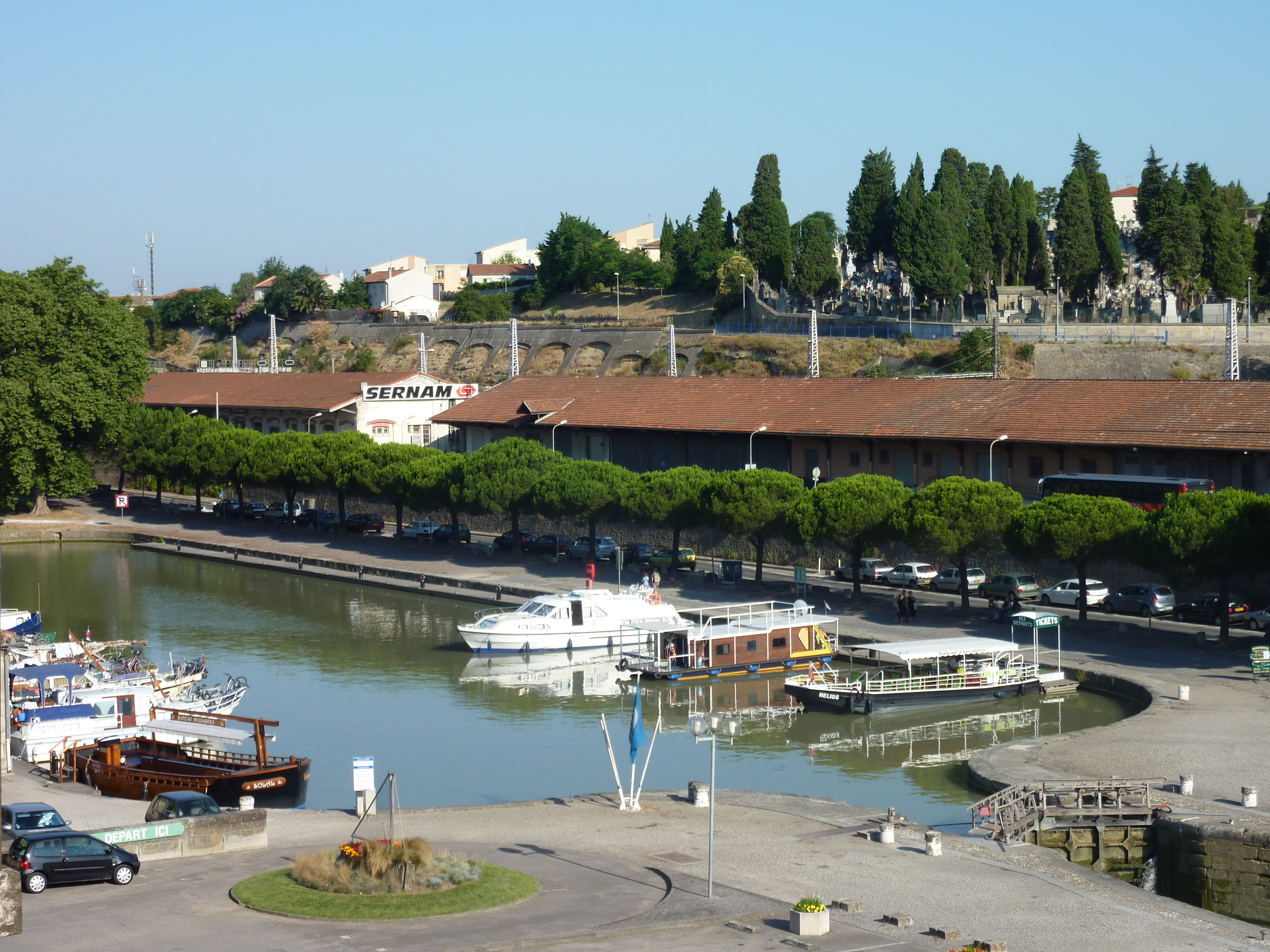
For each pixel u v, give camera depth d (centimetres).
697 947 3102
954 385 10900
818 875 3778
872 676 7281
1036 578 8894
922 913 3444
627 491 9981
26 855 3512
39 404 12988
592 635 8119
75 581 10669
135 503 14750
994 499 8006
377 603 9694
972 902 3544
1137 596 8025
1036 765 5097
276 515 13338
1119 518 7431
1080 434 9431
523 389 14000
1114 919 3428
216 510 13838
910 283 17588
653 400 12544
